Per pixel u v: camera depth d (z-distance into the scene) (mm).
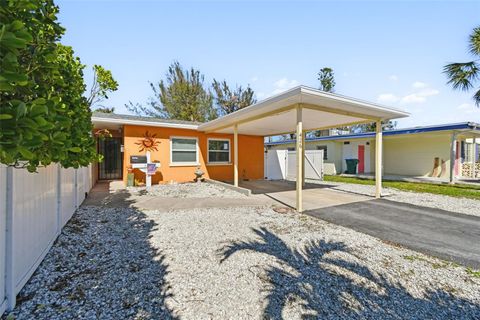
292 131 10508
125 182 8406
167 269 2480
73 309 1797
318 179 11781
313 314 1797
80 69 3273
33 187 2326
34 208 2352
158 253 2885
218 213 4922
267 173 12539
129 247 3061
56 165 3201
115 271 2420
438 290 2164
